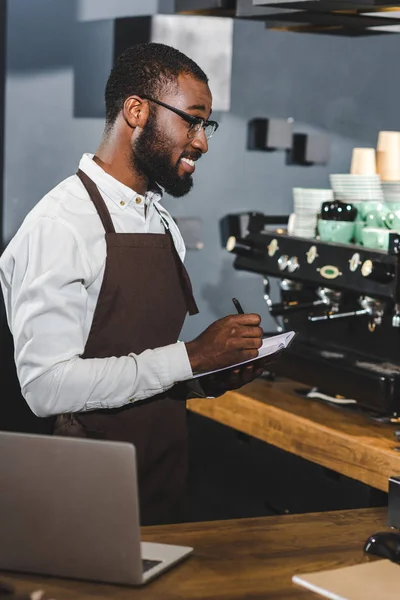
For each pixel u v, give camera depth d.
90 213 2.31
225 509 3.41
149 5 3.69
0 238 3.65
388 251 2.85
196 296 3.97
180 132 2.31
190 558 1.84
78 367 2.17
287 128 3.98
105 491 1.65
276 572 1.78
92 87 3.69
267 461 3.21
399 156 3.37
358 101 4.18
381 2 2.45
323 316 3.08
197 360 2.23
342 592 1.67
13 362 3.68
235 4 3.03
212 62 3.70
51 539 1.70
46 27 3.60
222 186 3.96
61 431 2.34
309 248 3.16
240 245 3.45
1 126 3.60
